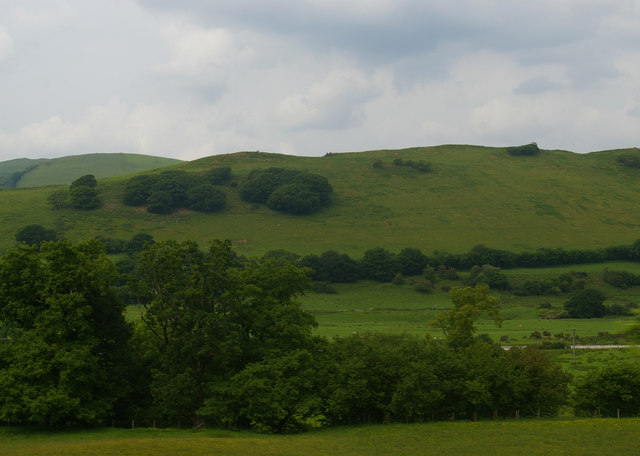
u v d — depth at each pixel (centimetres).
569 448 4562
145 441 4616
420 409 5925
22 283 5572
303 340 6150
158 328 6269
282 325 5962
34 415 4800
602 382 6594
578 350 10812
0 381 4950
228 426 5775
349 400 5747
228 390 5356
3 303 5553
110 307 5806
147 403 5816
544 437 4994
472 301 7988
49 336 5322
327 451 4509
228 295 6006
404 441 4922
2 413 4869
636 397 6450
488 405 6159
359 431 5478
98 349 5741
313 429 5800
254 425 5847
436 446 4712
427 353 6431
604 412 6594
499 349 7119
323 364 6088
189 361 5641
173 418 5753
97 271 5631
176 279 5909
